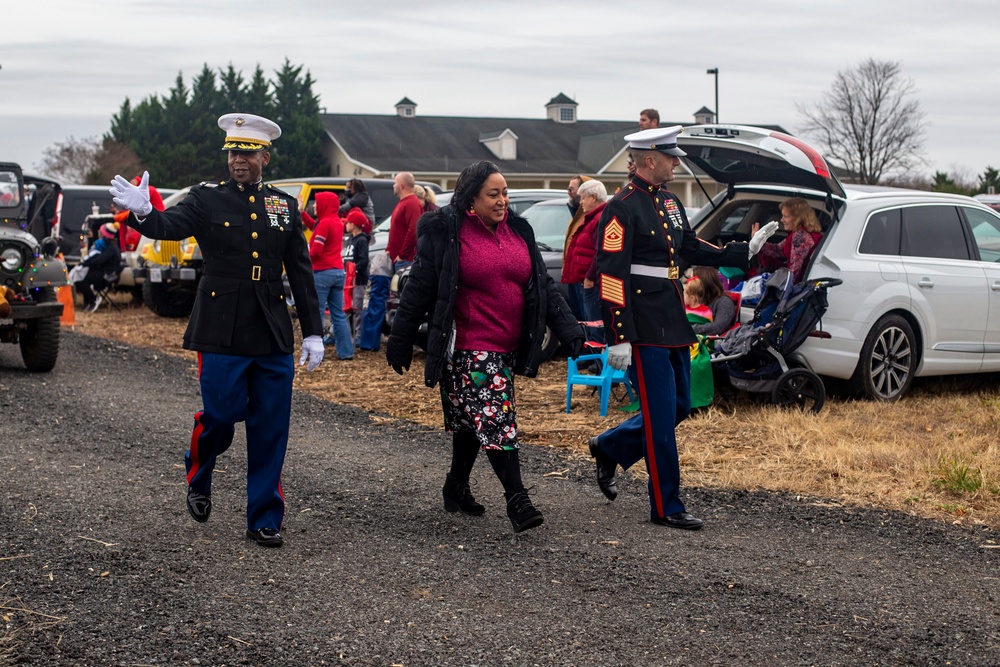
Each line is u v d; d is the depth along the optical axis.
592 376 8.23
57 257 11.73
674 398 5.35
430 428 7.75
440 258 5.05
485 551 4.93
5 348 11.94
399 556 4.84
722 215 8.98
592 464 6.64
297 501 5.73
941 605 4.30
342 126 54.66
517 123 56.09
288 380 5.01
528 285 5.13
